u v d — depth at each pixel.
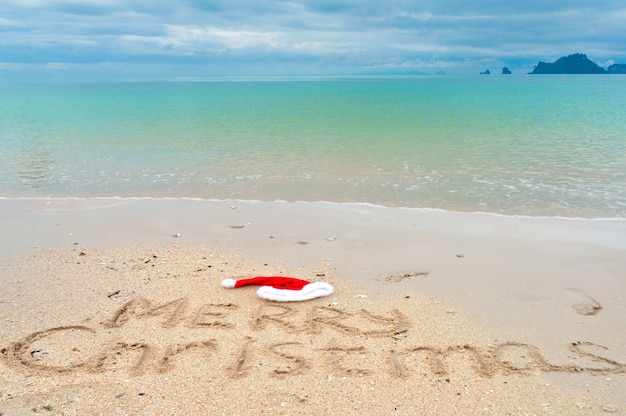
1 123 17.50
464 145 13.09
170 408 3.28
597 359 3.90
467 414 3.27
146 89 48.62
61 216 7.55
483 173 10.10
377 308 4.73
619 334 4.25
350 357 3.91
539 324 4.43
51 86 59.53
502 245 6.34
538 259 5.89
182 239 6.59
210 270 5.60
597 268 5.61
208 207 8.04
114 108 23.47
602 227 6.99
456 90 44.28
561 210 7.79
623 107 22.67
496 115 19.59
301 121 17.95
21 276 5.36
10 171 10.51
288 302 4.82
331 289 5.05
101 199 8.53
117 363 3.79
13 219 7.39
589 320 4.50
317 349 4.02
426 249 6.23
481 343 4.13
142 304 4.77
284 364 3.80
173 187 9.32
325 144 13.38
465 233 6.79
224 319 4.50
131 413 3.23
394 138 14.24
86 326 4.33
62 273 5.46
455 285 5.23
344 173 10.24
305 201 8.40
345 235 6.74
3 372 3.65
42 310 4.60
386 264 5.79
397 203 8.24
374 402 3.38
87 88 52.12
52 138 14.40
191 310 4.66
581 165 10.66
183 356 3.89
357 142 13.65
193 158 11.77
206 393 3.44
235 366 3.77
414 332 4.30
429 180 9.62
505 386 3.57
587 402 3.39
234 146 13.19
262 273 5.54
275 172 10.38
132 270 5.57
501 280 5.34
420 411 3.29
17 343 4.03
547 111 21.11
